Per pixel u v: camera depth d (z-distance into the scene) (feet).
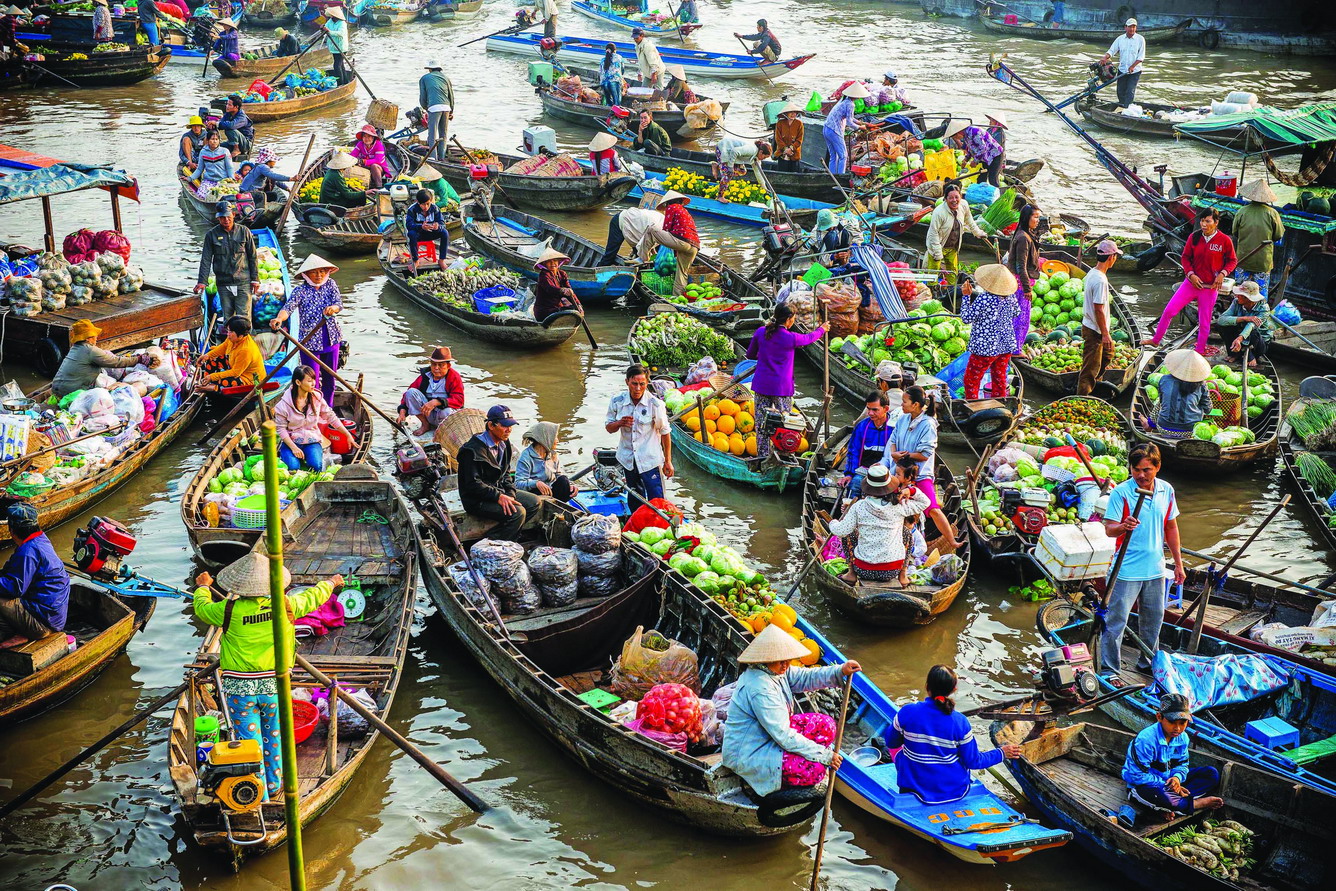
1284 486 53.88
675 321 65.26
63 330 60.80
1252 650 37.83
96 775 35.35
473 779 35.53
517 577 40.14
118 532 41.96
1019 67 151.33
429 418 52.65
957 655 41.39
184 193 91.81
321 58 153.58
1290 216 71.26
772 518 51.26
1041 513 46.16
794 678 31.53
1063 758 34.94
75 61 133.90
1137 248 82.33
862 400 61.05
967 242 83.25
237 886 31.24
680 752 32.53
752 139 116.78
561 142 115.55
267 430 22.91
